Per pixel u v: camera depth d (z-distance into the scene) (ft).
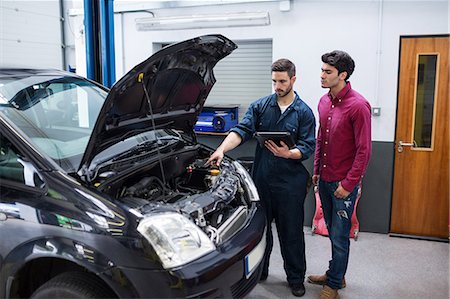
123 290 5.49
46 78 8.65
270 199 9.27
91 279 5.84
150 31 14.84
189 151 8.50
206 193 7.18
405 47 12.24
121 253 5.50
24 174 6.26
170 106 8.14
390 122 12.68
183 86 7.93
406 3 12.02
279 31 13.37
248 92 15.37
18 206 6.09
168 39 14.75
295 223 9.18
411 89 12.37
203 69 7.98
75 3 14.40
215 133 13.80
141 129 7.75
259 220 7.44
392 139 12.73
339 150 8.67
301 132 8.97
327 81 8.45
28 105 7.72
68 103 8.55
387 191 12.93
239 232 6.76
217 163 8.56
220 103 15.72
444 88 12.11
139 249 5.50
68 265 6.14
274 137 8.25
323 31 12.87
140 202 6.32
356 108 8.27
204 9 13.97
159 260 5.47
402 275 10.30
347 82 8.60
